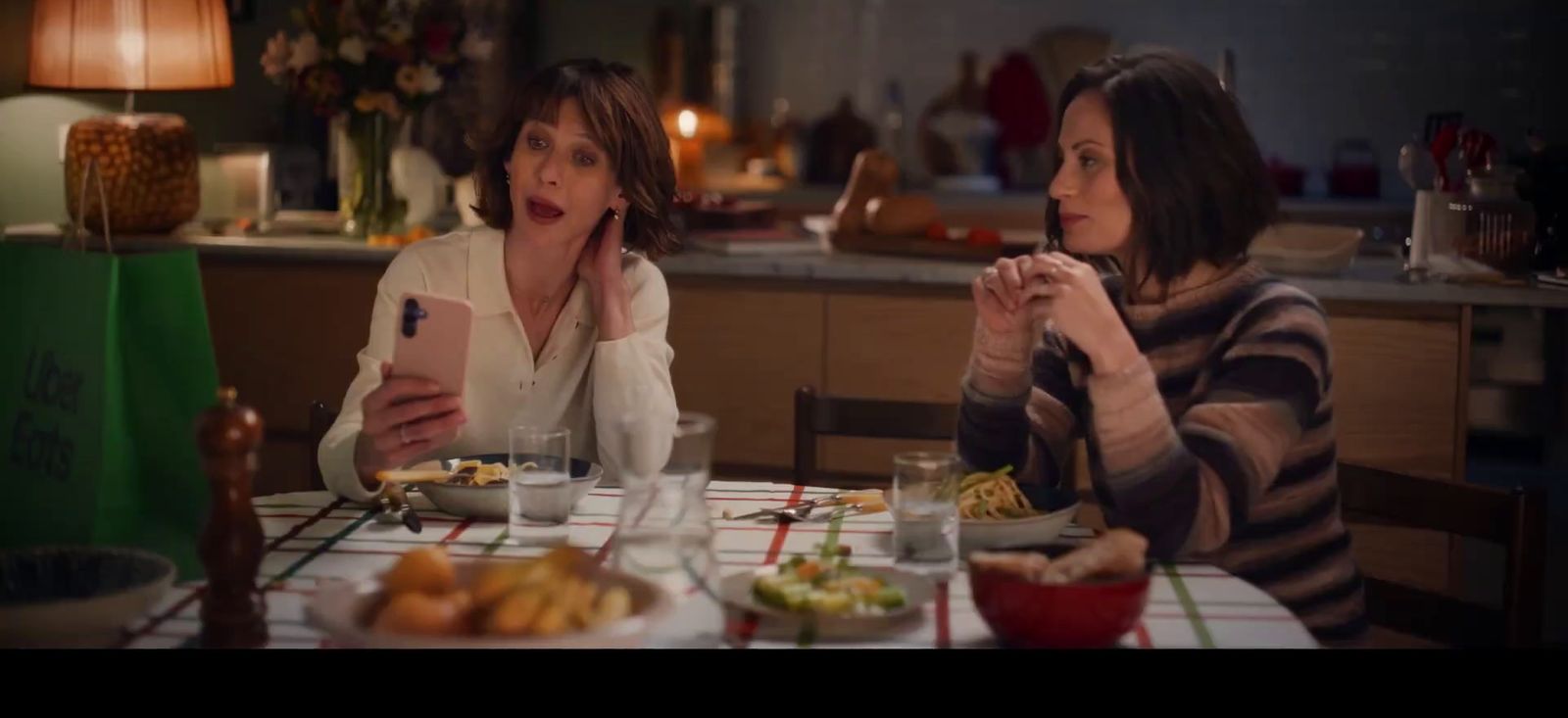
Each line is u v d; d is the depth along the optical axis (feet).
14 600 4.29
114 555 4.38
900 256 10.98
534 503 5.15
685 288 10.85
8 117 13.15
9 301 4.98
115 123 11.53
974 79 19.56
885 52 20.49
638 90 6.72
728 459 10.91
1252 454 5.27
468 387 6.79
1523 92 18.89
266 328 11.54
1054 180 5.81
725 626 4.34
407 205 11.97
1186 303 5.79
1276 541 5.64
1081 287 5.10
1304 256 9.85
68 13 11.25
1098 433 5.15
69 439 4.79
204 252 11.60
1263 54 19.56
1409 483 5.76
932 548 4.83
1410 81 19.20
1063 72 19.67
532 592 3.82
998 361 6.06
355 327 11.37
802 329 10.63
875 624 4.28
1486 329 14.43
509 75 17.78
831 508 5.77
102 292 4.70
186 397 4.71
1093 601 4.04
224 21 11.78
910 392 10.46
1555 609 11.09
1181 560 5.17
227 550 4.10
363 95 11.57
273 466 11.68
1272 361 5.46
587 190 6.59
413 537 5.28
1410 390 9.61
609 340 6.66
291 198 13.12
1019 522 5.08
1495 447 16.17
